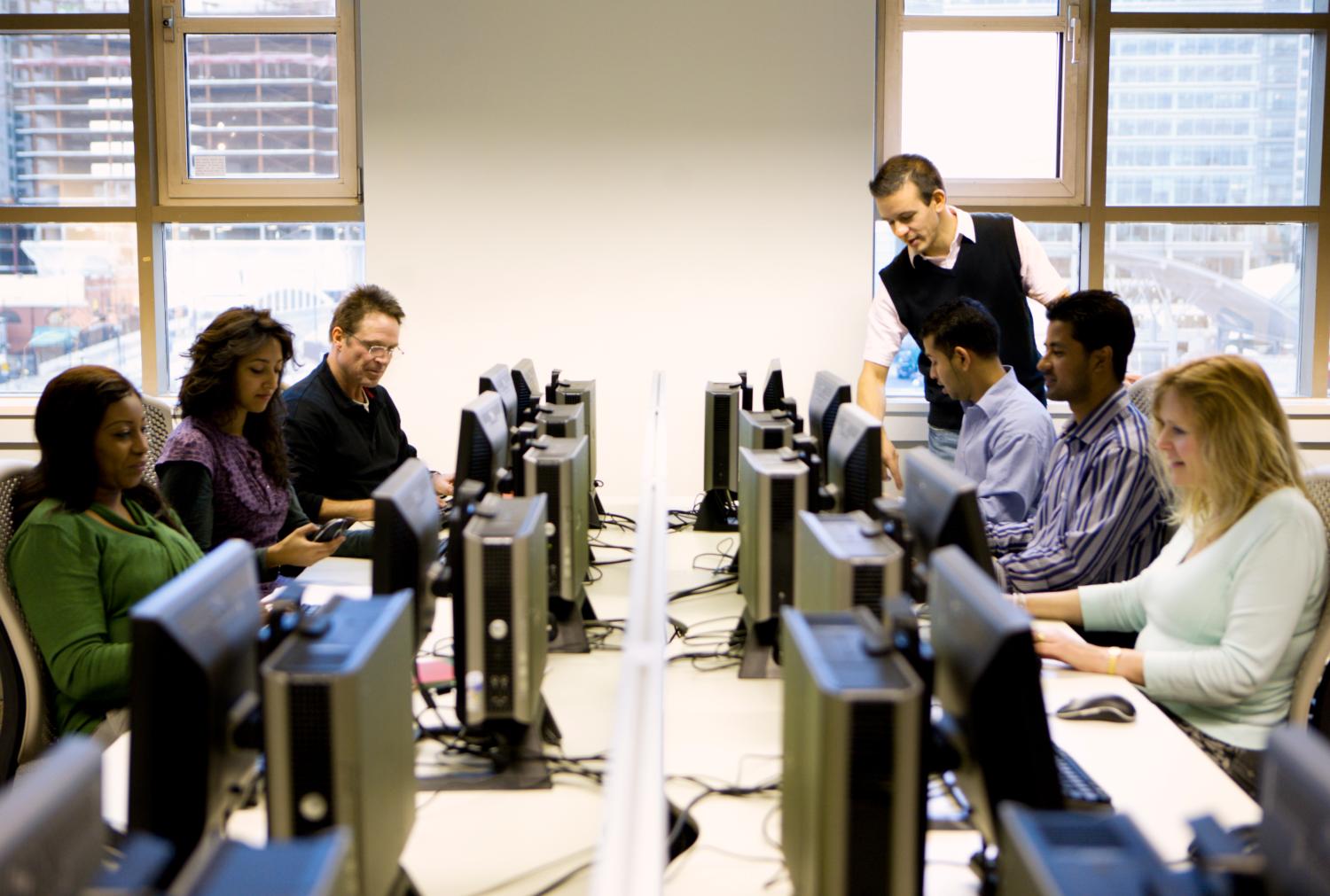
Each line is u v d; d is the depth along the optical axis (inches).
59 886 27.5
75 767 29.3
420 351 160.9
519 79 156.7
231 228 166.1
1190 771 59.8
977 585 46.9
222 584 46.1
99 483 77.4
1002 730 43.0
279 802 40.4
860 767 40.0
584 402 114.0
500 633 58.2
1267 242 165.5
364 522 120.1
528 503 65.1
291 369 167.8
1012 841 31.7
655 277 160.1
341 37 161.3
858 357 161.6
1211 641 73.2
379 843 42.6
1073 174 162.4
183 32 161.8
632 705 43.1
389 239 159.2
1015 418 105.0
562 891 49.3
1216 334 167.0
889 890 40.5
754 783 59.1
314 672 40.4
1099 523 89.7
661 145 158.1
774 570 72.1
